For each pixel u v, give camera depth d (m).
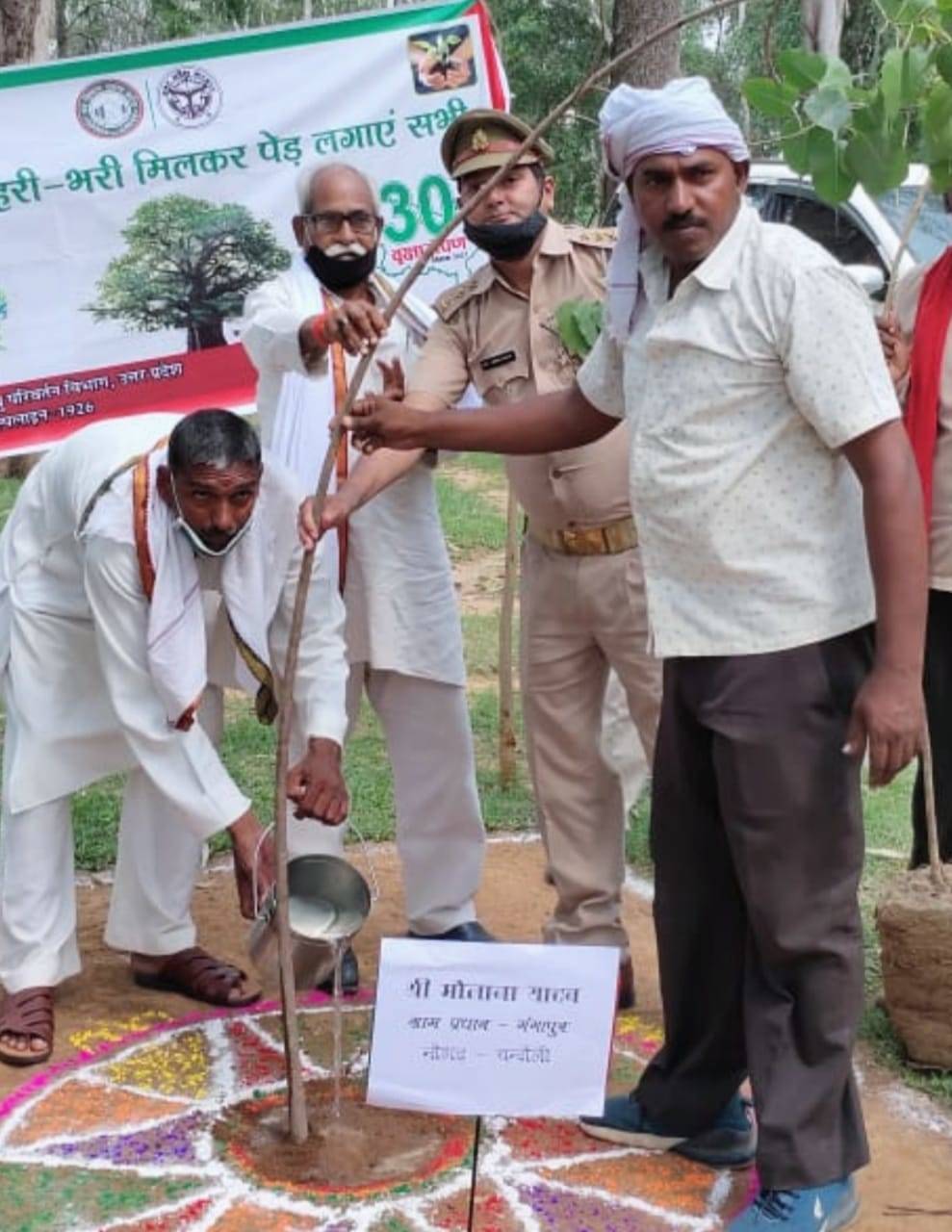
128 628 3.61
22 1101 3.71
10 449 6.59
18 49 10.32
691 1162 3.45
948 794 4.13
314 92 6.46
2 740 6.18
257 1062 3.91
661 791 3.21
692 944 3.27
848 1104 3.12
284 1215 3.25
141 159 6.46
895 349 3.72
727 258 2.82
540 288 3.84
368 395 3.52
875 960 4.38
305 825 4.16
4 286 6.47
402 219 6.48
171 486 3.54
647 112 2.76
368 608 4.16
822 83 3.37
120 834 4.22
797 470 2.89
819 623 2.92
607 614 3.88
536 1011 2.96
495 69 6.49
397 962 2.96
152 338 6.63
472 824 4.36
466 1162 3.45
